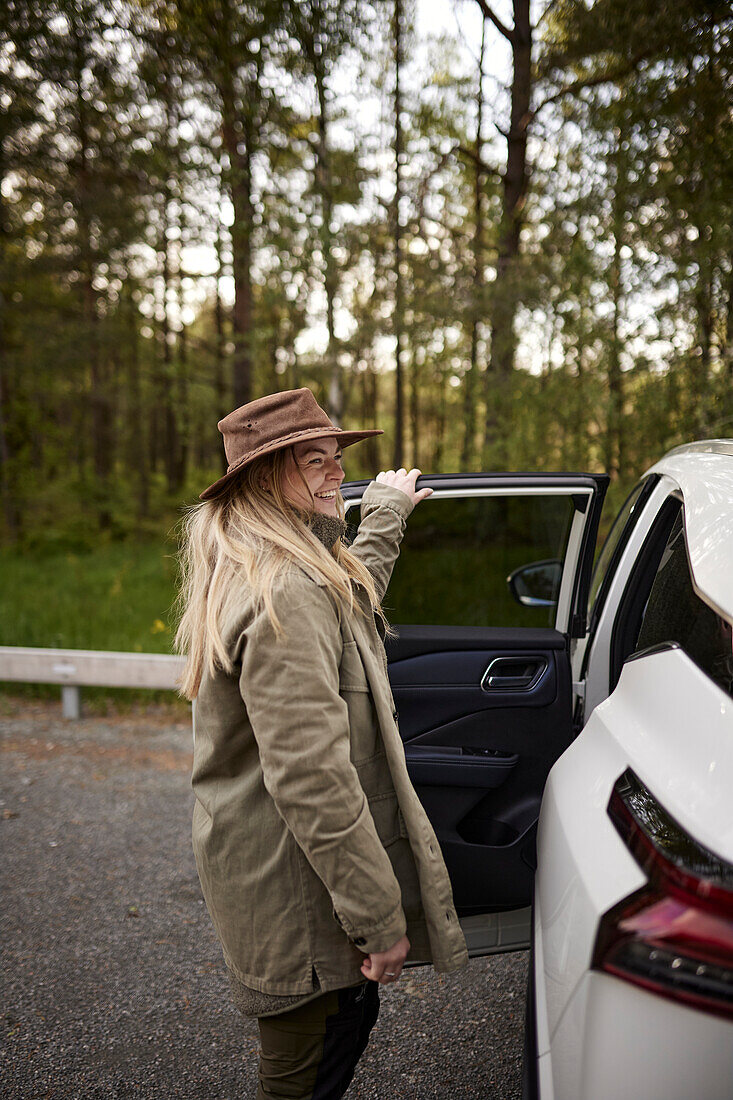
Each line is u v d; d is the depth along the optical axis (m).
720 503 1.60
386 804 1.47
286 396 1.54
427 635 2.32
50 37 9.91
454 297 9.14
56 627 8.16
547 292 7.99
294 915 1.39
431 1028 2.54
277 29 9.30
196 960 2.96
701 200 6.06
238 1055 2.43
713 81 6.17
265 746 1.27
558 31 8.34
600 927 1.13
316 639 1.31
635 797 1.27
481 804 2.29
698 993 1.00
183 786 4.66
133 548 15.23
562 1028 1.20
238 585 1.39
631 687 1.58
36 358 15.14
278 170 10.65
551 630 2.39
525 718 2.29
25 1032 2.56
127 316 15.96
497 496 2.17
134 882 3.54
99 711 6.17
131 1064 2.40
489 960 2.95
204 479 17.95
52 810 4.33
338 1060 1.49
